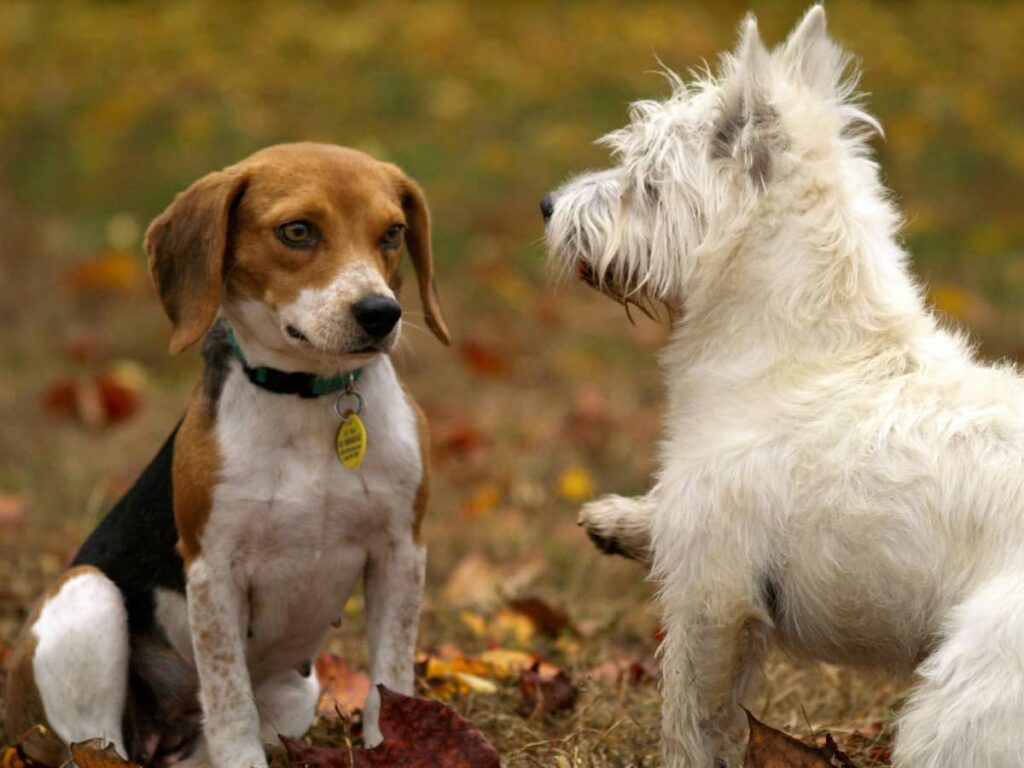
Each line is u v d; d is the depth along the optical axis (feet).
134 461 29.50
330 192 15.33
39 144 54.03
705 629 14.14
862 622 13.67
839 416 13.71
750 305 14.52
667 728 14.57
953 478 13.08
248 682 15.35
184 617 15.99
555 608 21.18
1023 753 11.95
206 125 54.75
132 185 50.47
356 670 20.12
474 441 29.71
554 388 35.83
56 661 15.79
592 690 18.21
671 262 15.14
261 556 15.35
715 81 16.29
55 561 23.67
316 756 14.49
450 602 22.84
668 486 14.44
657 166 15.38
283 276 15.15
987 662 12.27
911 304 14.61
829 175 14.44
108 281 41.39
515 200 49.78
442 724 14.37
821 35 15.49
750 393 14.28
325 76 61.46
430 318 16.81
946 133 57.06
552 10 70.49
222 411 15.16
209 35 66.49
